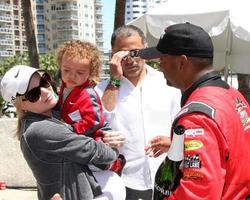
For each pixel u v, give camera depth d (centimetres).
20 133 254
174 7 796
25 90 247
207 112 202
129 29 324
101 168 262
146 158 317
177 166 205
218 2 771
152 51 233
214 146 198
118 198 263
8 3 11481
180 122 207
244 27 729
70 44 269
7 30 11494
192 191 195
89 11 12888
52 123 245
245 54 903
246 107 227
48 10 12388
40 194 256
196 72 221
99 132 268
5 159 788
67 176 247
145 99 320
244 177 210
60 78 279
